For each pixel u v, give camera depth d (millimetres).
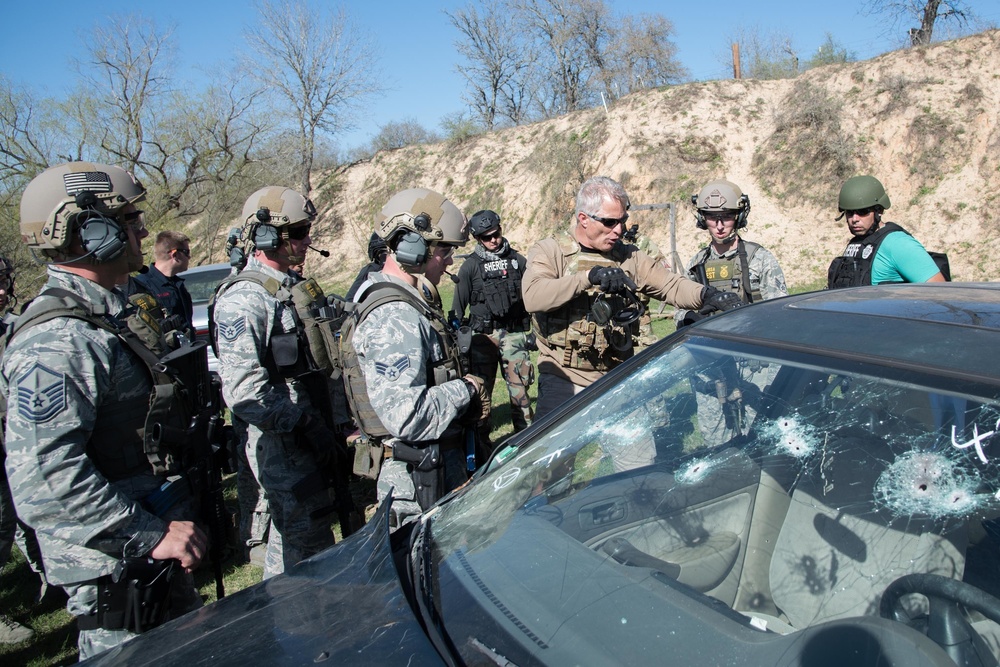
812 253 16297
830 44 22422
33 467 1894
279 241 3094
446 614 1472
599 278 2881
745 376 1710
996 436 1290
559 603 1442
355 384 2742
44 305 2027
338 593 1657
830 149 17047
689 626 1358
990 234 14539
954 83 16469
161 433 2207
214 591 3852
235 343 2877
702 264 4125
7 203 19031
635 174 19734
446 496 2018
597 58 31219
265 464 3064
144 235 2373
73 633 3604
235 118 25656
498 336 5480
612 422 1877
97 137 23750
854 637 1272
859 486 1450
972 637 1208
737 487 1628
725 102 20047
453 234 2715
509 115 34531
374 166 29562
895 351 1540
